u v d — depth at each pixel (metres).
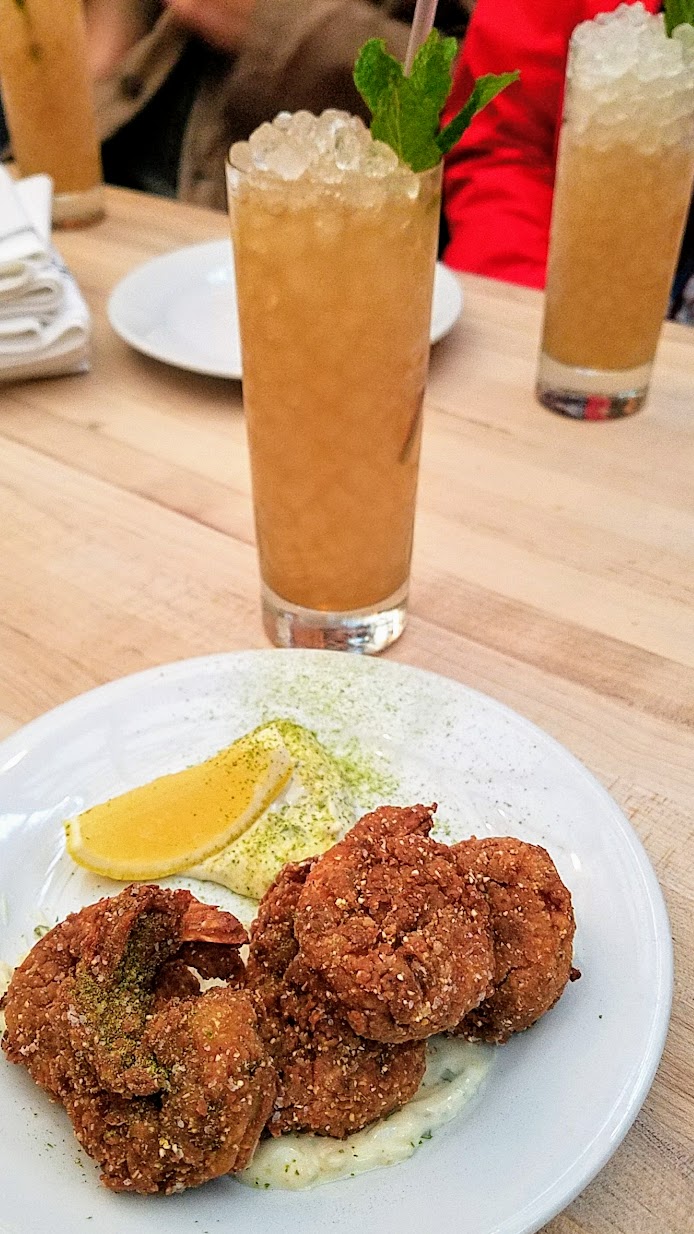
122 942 0.16
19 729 0.22
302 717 0.23
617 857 0.19
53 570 0.30
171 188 0.83
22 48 0.47
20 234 0.39
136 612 0.28
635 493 0.33
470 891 0.17
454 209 0.69
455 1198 0.14
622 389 0.36
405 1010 0.15
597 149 0.32
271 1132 0.15
